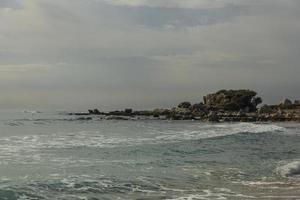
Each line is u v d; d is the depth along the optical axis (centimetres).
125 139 3189
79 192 1288
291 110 8062
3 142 2728
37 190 1279
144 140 3128
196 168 1834
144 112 9569
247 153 2466
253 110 8506
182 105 9162
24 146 2502
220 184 1477
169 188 1392
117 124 5775
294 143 3139
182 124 5816
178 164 1948
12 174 1532
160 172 1700
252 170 1803
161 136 3534
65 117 8725
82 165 1806
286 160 2169
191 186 1433
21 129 4309
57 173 1577
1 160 1888
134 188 1377
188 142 3022
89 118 7888
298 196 1291
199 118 7456
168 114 8825
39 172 1590
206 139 3291
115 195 1274
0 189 1256
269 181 1544
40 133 3688
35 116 9544
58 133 3719
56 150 2336
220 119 7019
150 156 2209
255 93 8656
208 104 8881
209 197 1267
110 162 1933
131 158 2105
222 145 2902
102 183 1423
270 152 2541
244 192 1346
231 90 8888
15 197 1186
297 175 1672
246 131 4153
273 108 8656
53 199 1191
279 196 1290
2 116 9462
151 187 1399
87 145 2664
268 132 4150
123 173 1641
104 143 2825
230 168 1852
